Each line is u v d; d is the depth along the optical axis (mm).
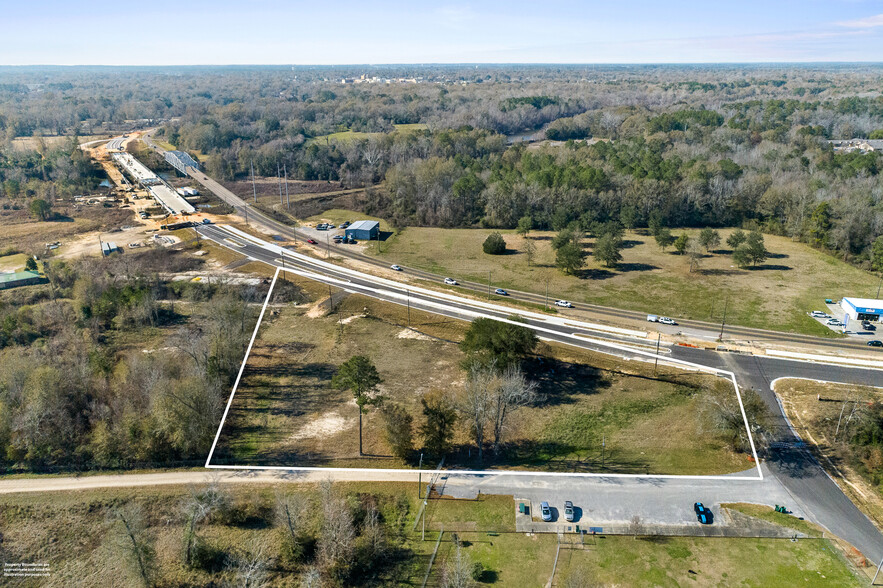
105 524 65438
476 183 187750
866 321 110125
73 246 161750
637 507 64562
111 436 76500
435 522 63312
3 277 133750
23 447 77000
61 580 59844
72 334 109375
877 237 142875
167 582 58688
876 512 64375
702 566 57094
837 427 77125
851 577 56000
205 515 64438
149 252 153875
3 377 88625
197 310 121938
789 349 100000
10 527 65562
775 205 166000
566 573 56344
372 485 68062
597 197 174125
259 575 58406
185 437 75375
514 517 63375
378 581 57969
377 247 160750
